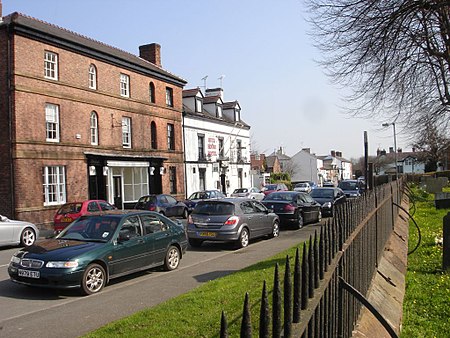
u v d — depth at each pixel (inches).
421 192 1225.4
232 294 268.7
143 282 366.3
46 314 278.2
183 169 1369.3
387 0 427.2
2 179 798.5
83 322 257.0
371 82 494.0
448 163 2901.1
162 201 983.6
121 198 1121.4
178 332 210.2
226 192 1628.9
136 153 1141.7
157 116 1243.2
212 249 542.3
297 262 119.9
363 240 250.7
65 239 365.4
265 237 634.8
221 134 1620.3
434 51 497.0
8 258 540.7
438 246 451.8
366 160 562.3
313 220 798.5
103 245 349.1
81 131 948.6
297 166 3777.1
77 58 948.0
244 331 89.5
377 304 251.4
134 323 227.3
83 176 946.1
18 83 800.3
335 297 166.7
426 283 327.0
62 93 899.4
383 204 387.2
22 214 792.9
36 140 831.1
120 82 1100.5
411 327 245.4
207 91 1804.9
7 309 293.1
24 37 817.5
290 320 108.0
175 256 424.5
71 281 318.7
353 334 199.2
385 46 450.6
